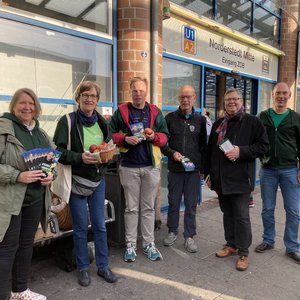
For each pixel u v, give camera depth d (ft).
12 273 8.91
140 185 11.84
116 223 12.76
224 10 22.33
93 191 10.11
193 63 19.75
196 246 12.73
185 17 18.58
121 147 11.35
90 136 9.91
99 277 10.62
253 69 26.08
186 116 12.67
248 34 25.21
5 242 8.08
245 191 11.25
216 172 11.68
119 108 11.59
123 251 12.64
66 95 13.39
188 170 12.10
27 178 7.97
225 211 12.33
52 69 12.85
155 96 14.99
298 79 31.12
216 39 21.54
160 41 15.34
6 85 11.67
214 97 25.07
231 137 11.37
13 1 11.42
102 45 14.29
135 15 14.15
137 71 14.42
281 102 11.74
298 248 12.23
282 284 10.38
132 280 10.51
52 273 10.85
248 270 11.27
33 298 9.00
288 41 29.17
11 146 8.02
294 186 11.94
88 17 13.64
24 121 8.52
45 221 9.14
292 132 11.80
